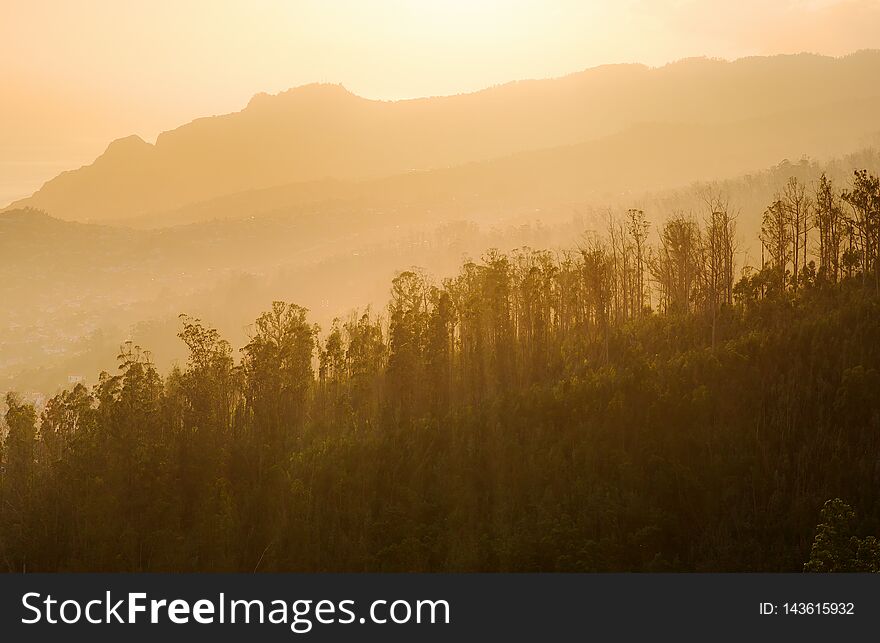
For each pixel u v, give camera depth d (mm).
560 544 137375
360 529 152000
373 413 190375
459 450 161875
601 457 152875
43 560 160250
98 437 185875
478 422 168625
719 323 190375
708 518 139625
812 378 154500
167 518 161625
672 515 140000
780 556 128375
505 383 191875
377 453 166000
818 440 143375
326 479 162375
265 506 160500
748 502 138375
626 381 164125
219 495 164250
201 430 185500
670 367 168625
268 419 191375
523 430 164375
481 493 154250
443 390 192500
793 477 140125
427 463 163250
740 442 147875
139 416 188125
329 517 154250
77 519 163500
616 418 157625
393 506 153875
